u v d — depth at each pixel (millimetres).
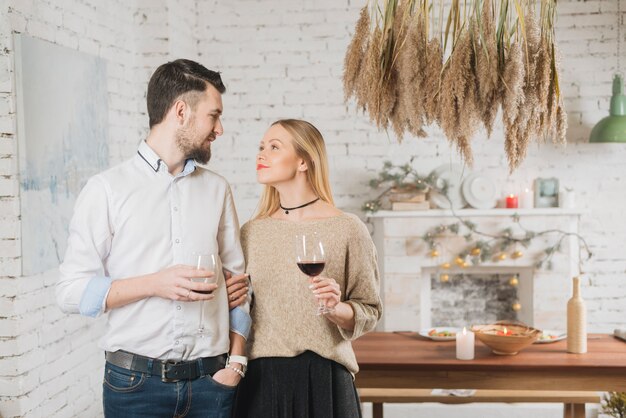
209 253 1899
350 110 4969
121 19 4191
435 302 5074
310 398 2217
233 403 2230
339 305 2188
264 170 2318
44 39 3268
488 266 4855
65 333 3484
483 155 4891
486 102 1863
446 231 4785
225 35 5020
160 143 2049
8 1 2953
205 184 2139
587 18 4785
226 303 2125
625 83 4770
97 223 1968
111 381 2004
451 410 4688
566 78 4812
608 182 4836
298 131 2332
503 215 4758
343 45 4961
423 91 1926
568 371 2932
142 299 1961
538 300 4781
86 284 1917
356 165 4977
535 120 1865
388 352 3166
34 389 3168
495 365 2943
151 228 2002
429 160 4930
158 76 2043
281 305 2236
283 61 5000
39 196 3160
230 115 5043
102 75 3834
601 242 4840
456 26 1907
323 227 2299
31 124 3090
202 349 2027
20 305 3051
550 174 4859
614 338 3404
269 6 4992
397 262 4836
